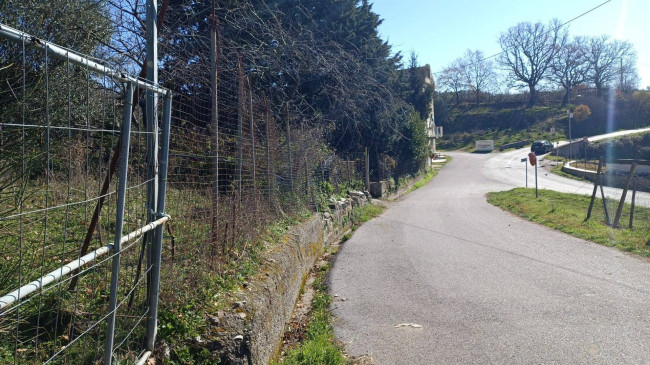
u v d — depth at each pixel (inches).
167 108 145.5
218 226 219.1
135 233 118.8
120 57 297.3
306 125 515.5
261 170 321.1
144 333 144.3
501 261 349.1
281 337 220.4
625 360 177.2
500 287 281.1
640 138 2194.9
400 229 538.3
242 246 249.8
